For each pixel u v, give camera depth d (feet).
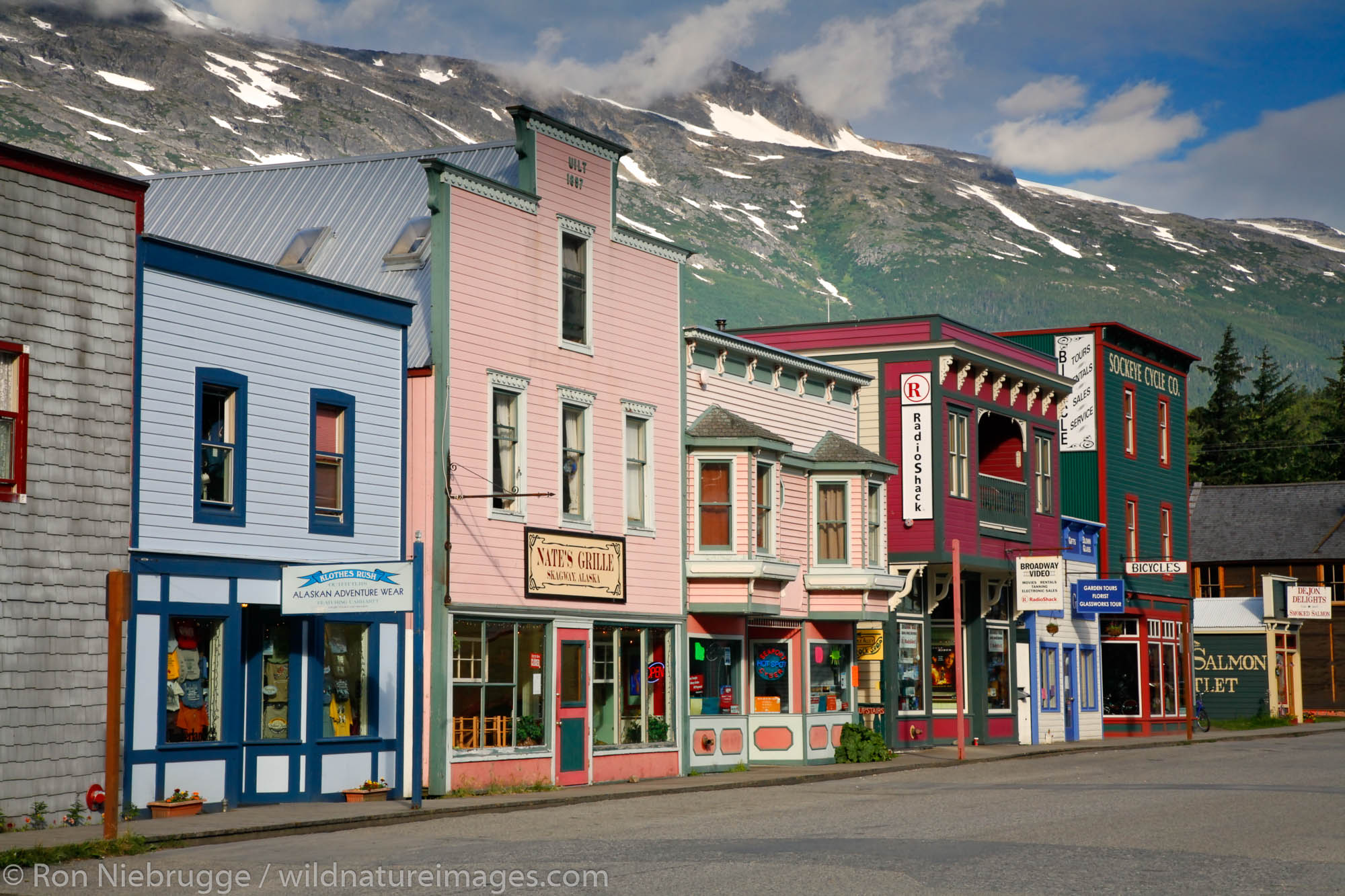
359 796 71.61
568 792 78.95
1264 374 351.05
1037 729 135.95
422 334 80.53
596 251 90.38
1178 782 82.17
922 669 119.85
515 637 81.61
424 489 77.66
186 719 65.00
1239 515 230.89
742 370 103.45
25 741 57.77
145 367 63.82
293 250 90.12
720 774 95.71
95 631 60.80
